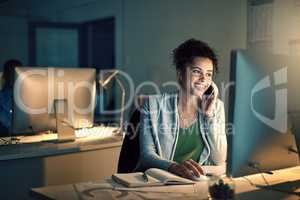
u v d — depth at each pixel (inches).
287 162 57.9
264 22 123.4
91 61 253.4
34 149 93.9
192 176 61.8
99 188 57.8
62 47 260.8
